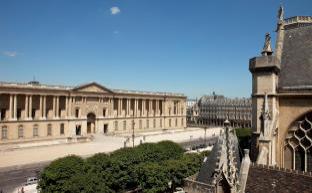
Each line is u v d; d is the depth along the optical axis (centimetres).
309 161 2508
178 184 5697
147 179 5272
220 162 1973
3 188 5669
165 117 17812
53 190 4412
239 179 2102
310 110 2500
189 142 12444
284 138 2659
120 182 5591
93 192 4400
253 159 2664
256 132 2688
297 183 1875
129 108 15688
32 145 10694
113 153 6097
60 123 12338
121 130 15162
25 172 6919
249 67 2833
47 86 11900
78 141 11662
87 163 5175
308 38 2830
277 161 2673
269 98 2631
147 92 16650
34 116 11769
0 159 8144
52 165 4672
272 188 1950
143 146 6625
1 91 10338
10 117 10712
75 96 12888
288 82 2719
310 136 2505
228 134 2055
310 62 2683
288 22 3072
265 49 2778
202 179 2095
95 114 13900
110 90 14488
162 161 6047
